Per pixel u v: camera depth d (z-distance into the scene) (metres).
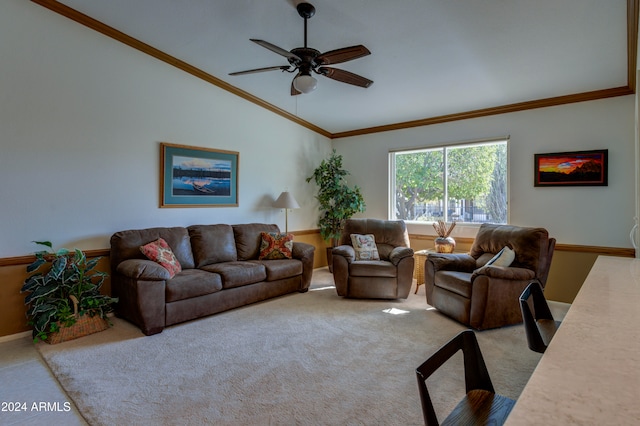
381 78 3.91
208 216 4.43
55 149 3.21
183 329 3.13
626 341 0.85
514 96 4.05
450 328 3.15
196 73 4.21
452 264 3.63
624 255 3.58
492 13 2.68
